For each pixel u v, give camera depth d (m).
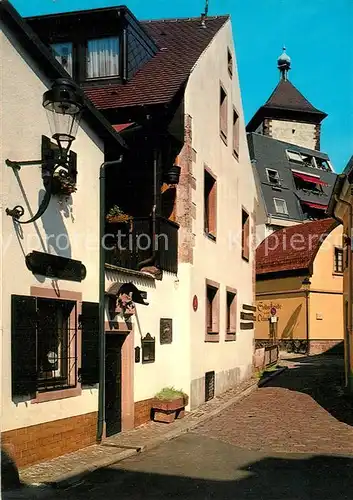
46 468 7.79
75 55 14.47
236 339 18.92
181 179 13.93
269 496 6.87
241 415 13.35
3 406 7.28
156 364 12.47
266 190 43.78
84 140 9.71
